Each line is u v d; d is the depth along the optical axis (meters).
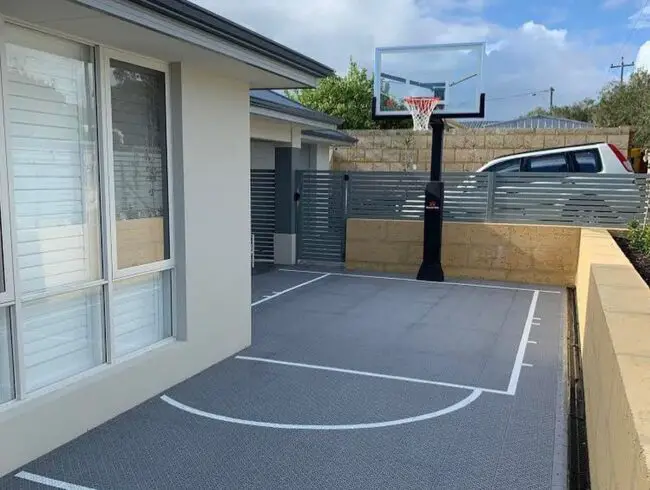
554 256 10.08
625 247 8.24
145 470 3.61
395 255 11.13
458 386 5.12
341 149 15.30
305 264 11.97
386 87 10.04
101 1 3.32
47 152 3.90
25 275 3.77
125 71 4.54
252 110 8.30
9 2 3.22
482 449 3.92
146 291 4.93
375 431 4.19
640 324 3.03
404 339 6.65
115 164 4.48
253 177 11.98
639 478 1.60
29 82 3.75
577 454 3.98
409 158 14.85
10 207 3.54
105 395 4.27
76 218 4.15
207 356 5.53
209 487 3.43
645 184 9.63
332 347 6.29
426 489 3.43
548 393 4.98
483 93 9.52
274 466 3.68
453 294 9.24
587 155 10.70
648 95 11.94
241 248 6.01
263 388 5.02
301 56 5.52
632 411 1.86
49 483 3.43
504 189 10.38
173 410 4.52
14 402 3.66
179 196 5.05
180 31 4.02
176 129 4.97
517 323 7.48
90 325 4.33
